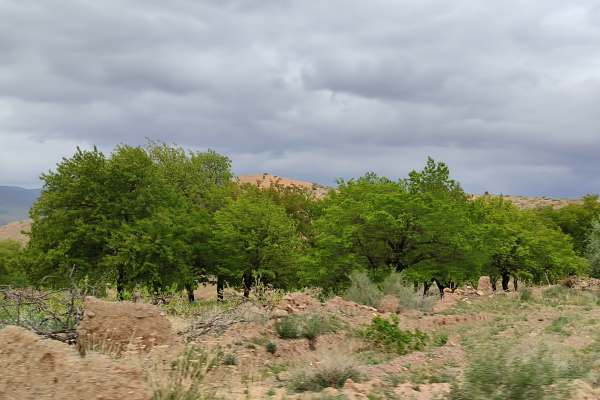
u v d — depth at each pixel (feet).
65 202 103.76
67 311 36.76
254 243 110.63
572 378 29.40
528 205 382.42
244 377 32.30
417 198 90.94
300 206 152.76
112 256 94.84
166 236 100.27
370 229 90.89
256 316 50.60
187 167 160.04
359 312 61.41
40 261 97.60
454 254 92.73
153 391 21.04
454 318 63.87
